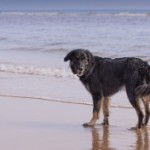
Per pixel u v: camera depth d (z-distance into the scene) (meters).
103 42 27.70
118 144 8.16
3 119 10.17
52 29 45.50
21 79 16.16
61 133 9.02
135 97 9.52
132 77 9.52
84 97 12.67
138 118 9.52
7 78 16.48
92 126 9.76
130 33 35.00
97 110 9.88
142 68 9.44
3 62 20.94
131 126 9.73
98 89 9.93
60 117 10.44
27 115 10.59
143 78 9.41
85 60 9.85
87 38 31.52
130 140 8.47
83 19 82.31
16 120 10.08
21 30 45.91
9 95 13.04
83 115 10.64
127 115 10.70
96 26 49.53
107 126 9.78
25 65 19.55
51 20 79.50
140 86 9.36
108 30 40.31
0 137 8.59
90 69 9.92
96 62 10.00
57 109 11.24
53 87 14.35
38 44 28.47
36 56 22.89
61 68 18.27
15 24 63.38
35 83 15.20
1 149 7.73
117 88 9.88
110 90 9.92
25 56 23.05
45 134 8.91
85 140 8.46
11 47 27.75
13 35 38.75
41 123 9.85
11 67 19.05
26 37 35.56
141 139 8.55
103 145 8.09
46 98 12.55
